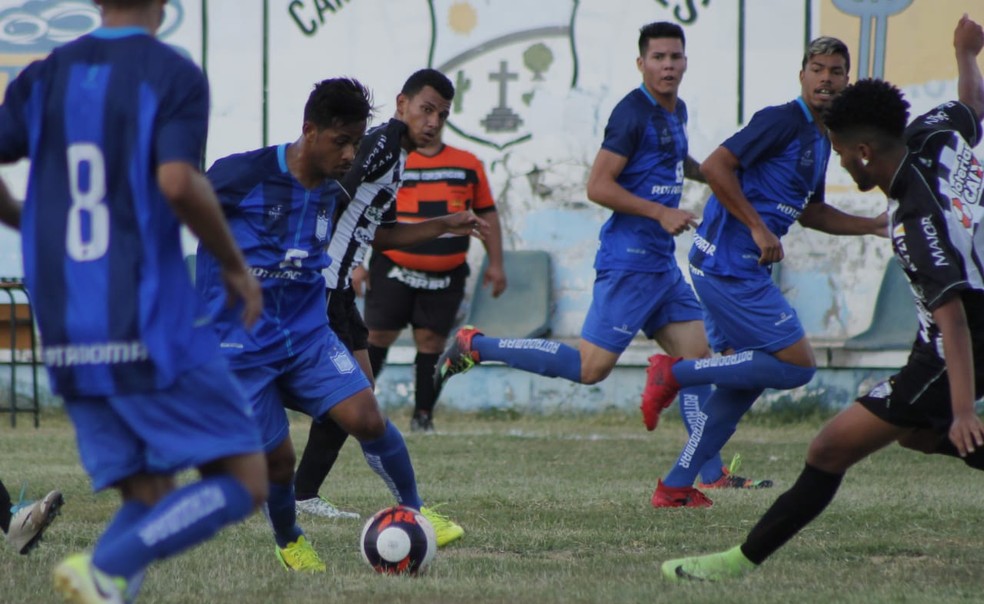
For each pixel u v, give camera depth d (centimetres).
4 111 1165
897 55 4397
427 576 1706
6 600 1488
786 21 4438
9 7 4584
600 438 3762
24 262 1143
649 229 2566
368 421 1733
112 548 1098
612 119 2561
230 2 4581
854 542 1986
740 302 2442
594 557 1881
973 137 1666
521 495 2522
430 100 2147
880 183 1580
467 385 4456
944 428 1561
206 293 1688
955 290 1479
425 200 3809
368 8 4556
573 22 4506
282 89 4588
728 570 1686
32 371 4450
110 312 1105
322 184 1703
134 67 1120
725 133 4469
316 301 1750
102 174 1112
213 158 4609
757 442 3725
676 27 2577
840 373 4297
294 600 1501
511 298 4488
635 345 4406
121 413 1128
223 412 1148
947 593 1569
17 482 2680
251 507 1163
